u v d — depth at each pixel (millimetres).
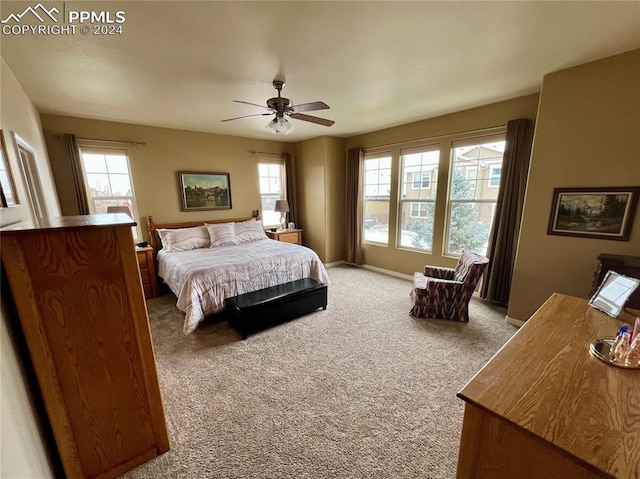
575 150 2457
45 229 1129
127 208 3951
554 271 2689
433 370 2232
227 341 2713
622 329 1152
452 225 4047
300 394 1977
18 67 2113
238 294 3090
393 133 4527
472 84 2762
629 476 637
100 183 3910
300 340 2713
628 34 1893
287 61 2213
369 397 1939
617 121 2244
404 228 4695
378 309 3428
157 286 4047
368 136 4930
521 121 3074
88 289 1260
